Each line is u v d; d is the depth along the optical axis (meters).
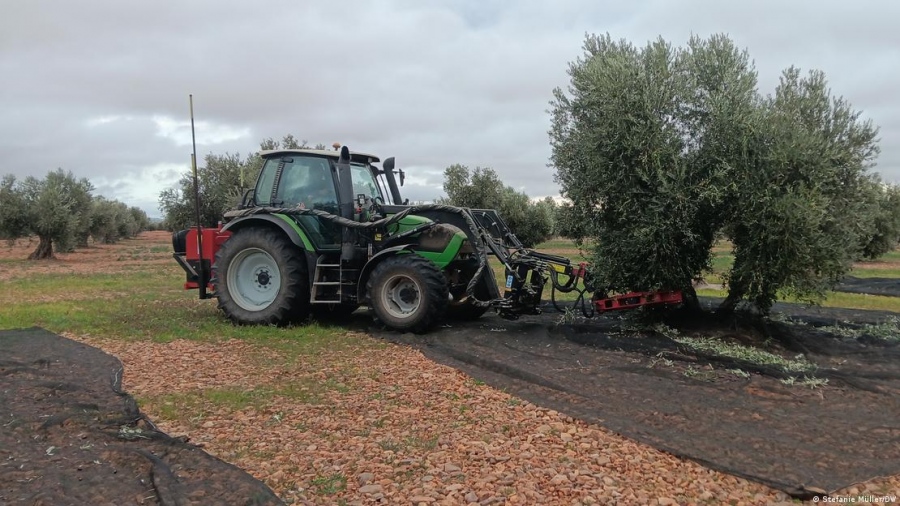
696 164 6.28
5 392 4.87
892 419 4.42
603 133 6.36
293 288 8.02
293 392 5.11
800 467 3.63
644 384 5.23
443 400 4.93
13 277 15.90
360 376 5.63
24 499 3.11
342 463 3.73
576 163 6.96
